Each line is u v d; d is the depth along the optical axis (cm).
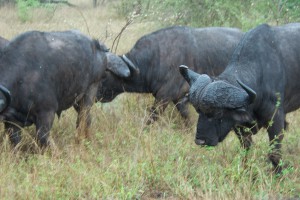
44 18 3462
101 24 3095
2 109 1128
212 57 1552
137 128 1382
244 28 2111
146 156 1190
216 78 1079
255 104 1106
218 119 1032
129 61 1516
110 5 3822
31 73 1191
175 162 1205
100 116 1481
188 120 1534
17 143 1244
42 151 1222
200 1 2397
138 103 1622
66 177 1098
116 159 1173
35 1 3597
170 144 1282
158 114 1513
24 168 1152
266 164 1180
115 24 3091
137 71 1523
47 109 1222
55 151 1202
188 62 1530
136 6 2920
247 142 1180
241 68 1112
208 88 1019
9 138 1243
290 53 1175
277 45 1168
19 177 1100
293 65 1174
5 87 1155
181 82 1529
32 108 1201
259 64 1122
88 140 1338
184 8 2425
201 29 1580
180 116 1544
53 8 3725
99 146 1314
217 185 1095
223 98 1010
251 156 1162
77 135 1330
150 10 2567
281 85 1147
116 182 1090
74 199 1041
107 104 1656
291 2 2230
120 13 3506
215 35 1571
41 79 1203
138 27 2627
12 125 1235
